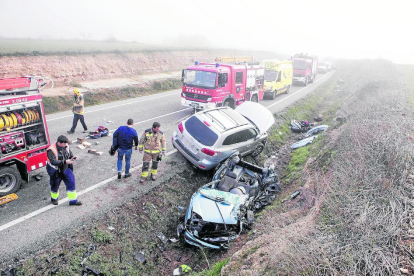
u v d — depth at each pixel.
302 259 4.23
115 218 6.21
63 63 18.45
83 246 5.35
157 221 6.67
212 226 6.22
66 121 11.94
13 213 5.88
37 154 6.84
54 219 5.84
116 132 7.27
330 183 6.59
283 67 20.70
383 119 9.54
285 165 10.66
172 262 5.83
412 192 5.59
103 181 7.52
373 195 5.70
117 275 5.11
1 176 6.20
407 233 4.57
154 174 7.86
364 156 7.14
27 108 6.59
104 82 18.97
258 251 4.99
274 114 15.52
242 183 7.97
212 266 5.38
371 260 4.11
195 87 13.02
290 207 6.81
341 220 5.16
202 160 8.30
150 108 15.08
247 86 15.22
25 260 4.78
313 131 13.46
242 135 9.10
